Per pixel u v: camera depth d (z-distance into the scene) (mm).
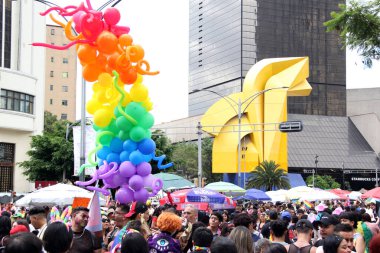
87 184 11336
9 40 55375
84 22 10617
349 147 124375
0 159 50594
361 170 120750
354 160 121625
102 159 11820
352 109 142875
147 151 11352
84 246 6879
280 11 134375
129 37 10883
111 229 10586
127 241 5566
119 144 11469
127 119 10945
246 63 129000
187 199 17891
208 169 107000
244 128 85562
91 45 10945
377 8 18250
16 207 20469
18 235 4242
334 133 125000
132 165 11297
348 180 123000
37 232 8469
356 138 127375
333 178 118250
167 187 19625
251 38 130250
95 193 8273
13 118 50656
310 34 137375
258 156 85250
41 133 56594
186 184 20219
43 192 14828
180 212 14891
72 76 111688
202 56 146375
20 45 56281
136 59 10766
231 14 134250
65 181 38531
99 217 8242
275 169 75688
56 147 45531
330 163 119312
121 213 8625
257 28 131375
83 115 21734
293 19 135750
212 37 141750
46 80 110062
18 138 52594
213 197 18156
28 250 4129
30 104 53469
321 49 138375
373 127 126812
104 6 16250
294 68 86312
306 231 7887
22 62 56406
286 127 38438
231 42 133000
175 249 7125
